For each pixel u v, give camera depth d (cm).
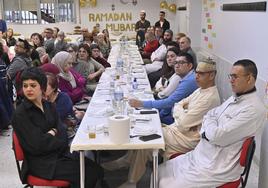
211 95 273
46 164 234
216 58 571
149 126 253
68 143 262
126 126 218
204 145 236
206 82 274
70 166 238
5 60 538
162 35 809
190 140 273
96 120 268
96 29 975
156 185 229
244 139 218
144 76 461
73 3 1221
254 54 378
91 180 243
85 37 791
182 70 337
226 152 222
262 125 220
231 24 480
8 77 449
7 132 444
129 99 316
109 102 321
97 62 526
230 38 487
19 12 1220
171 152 274
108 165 328
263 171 247
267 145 239
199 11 748
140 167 279
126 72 491
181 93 322
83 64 496
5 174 329
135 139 227
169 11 1187
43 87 239
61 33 671
